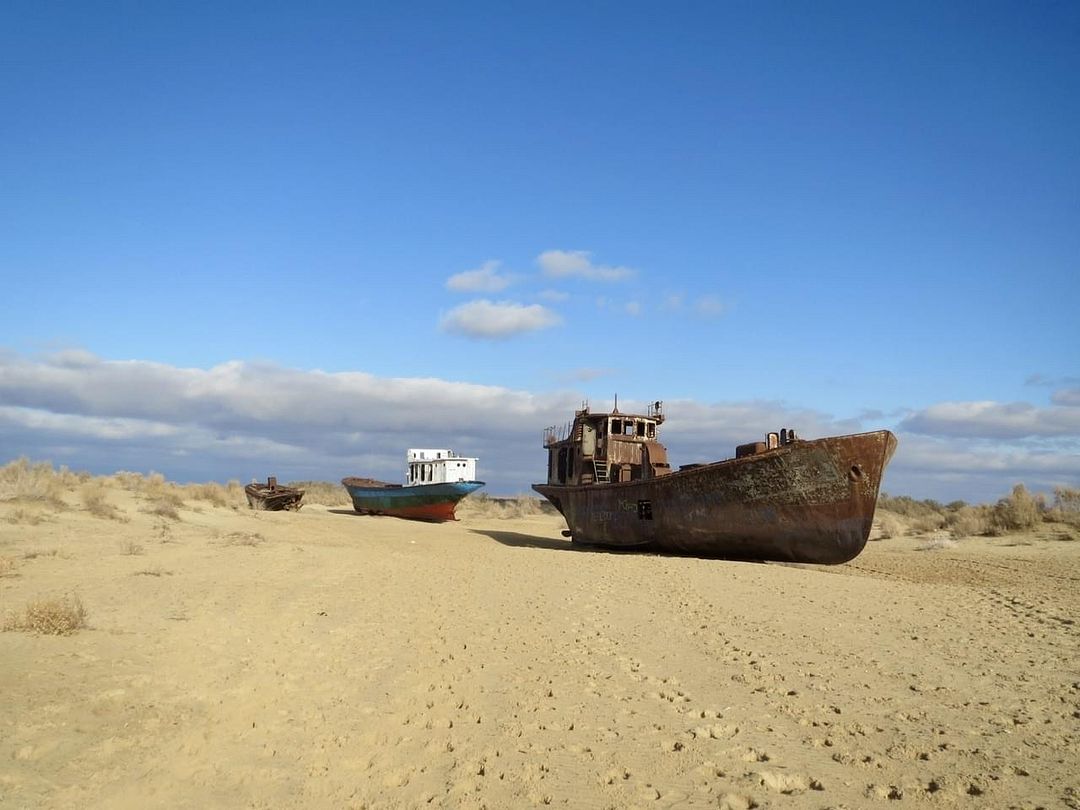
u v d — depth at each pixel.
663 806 5.12
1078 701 7.87
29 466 27.38
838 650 10.47
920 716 7.29
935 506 54.19
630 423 31.44
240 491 51.81
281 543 24.91
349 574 18.31
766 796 5.27
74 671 7.67
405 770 5.90
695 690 8.27
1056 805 5.08
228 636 10.23
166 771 5.62
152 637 9.59
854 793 5.31
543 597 15.48
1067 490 34.75
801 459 21.94
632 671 9.15
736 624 12.49
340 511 57.41
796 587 17.50
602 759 6.09
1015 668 9.43
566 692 8.17
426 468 49.97
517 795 5.36
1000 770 5.76
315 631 11.13
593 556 25.36
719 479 23.88
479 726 6.99
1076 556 26.17
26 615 9.38
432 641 10.81
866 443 21.03
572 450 33.16
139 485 34.69
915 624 12.78
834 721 7.11
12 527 19.05
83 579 13.69
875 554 29.17
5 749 5.58
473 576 19.11
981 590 17.80
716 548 24.81
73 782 5.23
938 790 5.35
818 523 22.05
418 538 33.75
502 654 10.03
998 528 33.59
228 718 6.95
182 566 16.70
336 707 7.51
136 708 6.85
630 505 27.53
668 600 15.23
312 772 5.82
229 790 5.42
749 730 6.84
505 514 64.12
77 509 23.83
